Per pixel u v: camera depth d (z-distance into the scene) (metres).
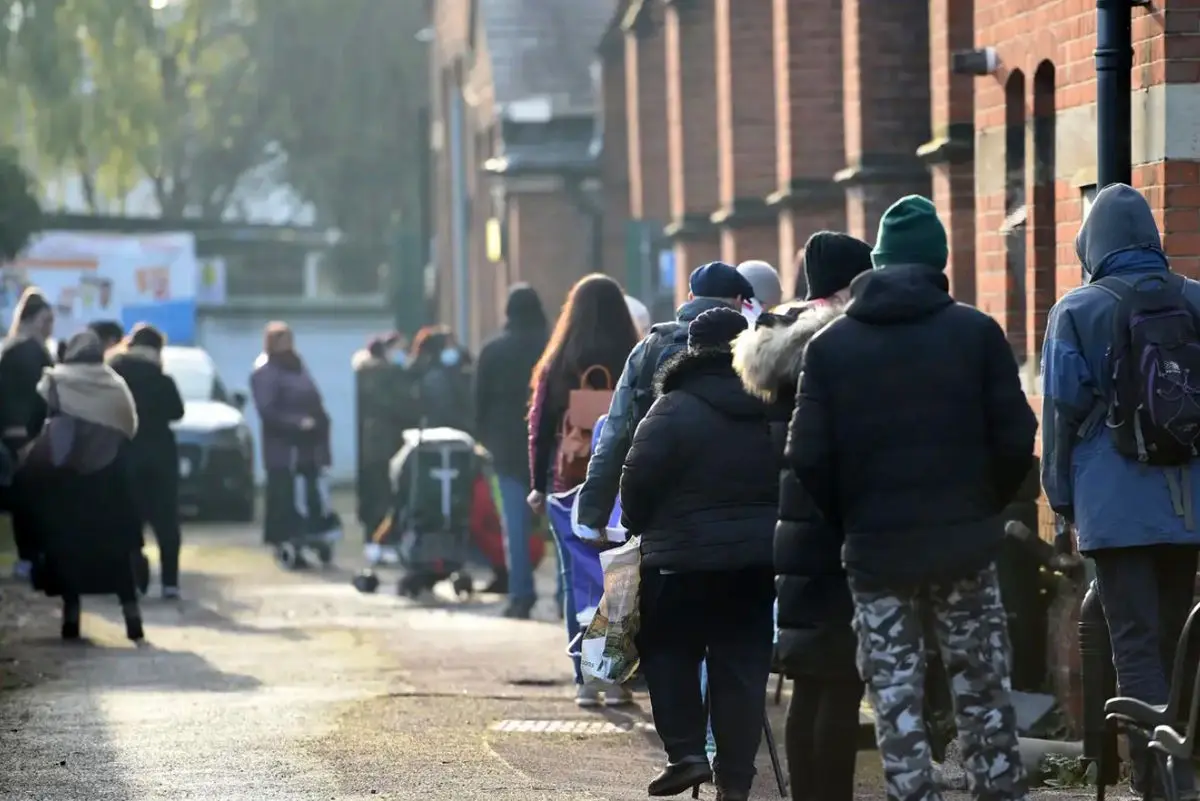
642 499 13.30
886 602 10.83
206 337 70.19
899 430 10.76
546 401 19.67
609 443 14.79
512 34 58.75
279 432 36.94
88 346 24.33
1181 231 15.40
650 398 14.66
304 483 37.12
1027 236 18.94
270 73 94.31
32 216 59.66
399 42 94.69
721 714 13.34
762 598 13.38
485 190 65.31
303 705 19.00
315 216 99.44
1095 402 12.91
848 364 10.87
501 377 26.72
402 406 38.09
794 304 13.28
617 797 14.40
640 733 17.62
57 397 24.44
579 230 54.41
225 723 17.80
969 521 10.77
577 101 56.81
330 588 33.34
